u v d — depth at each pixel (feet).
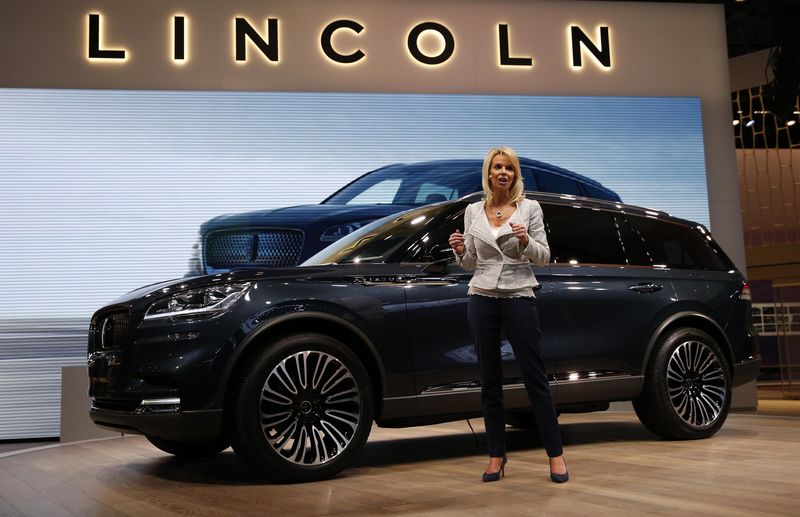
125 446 15.38
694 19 26.13
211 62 23.73
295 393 9.79
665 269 13.30
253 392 9.58
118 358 9.92
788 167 33.40
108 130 23.03
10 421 21.77
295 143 23.73
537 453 11.92
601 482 8.99
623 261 12.92
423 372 10.68
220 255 23.03
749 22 30.83
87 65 23.20
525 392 11.39
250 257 23.17
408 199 23.93
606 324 12.26
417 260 11.10
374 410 10.66
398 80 24.50
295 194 23.56
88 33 23.29
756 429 14.83
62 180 22.65
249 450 9.55
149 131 23.21
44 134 22.76
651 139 25.27
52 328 22.21
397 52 24.57
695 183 25.29
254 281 10.00
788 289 32.22
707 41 26.12
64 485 10.39
